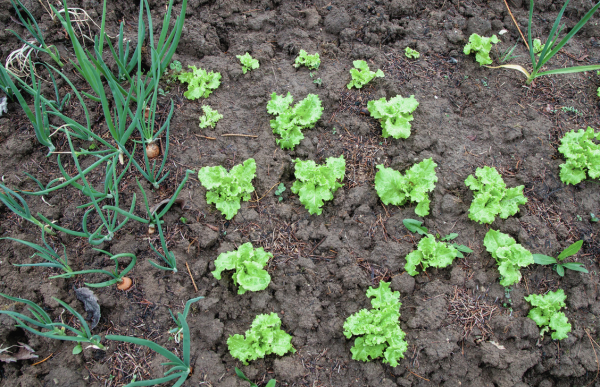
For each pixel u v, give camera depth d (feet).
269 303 3.66
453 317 3.62
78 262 3.65
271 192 3.95
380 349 3.51
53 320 3.51
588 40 4.58
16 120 3.99
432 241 3.69
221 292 3.65
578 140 4.06
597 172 3.92
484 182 3.86
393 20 4.56
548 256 3.77
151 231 3.76
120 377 3.42
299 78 4.30
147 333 3.52
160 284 3.63
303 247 3.81
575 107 4.27
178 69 4.22
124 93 3.82
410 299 3.70
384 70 4.34
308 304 3.64
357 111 4.23
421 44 4.44
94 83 3.57
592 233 3.91
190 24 4.36
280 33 4.49
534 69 4.19
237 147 4.06
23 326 3.18
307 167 3.90
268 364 3.54
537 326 3.63
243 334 3.59
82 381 3.40
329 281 3.71
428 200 3.86
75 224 3.74
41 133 3.62
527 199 3.97
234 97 4.23
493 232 3.79
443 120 4.19
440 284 3.72
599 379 3.60
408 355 3.53
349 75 4.34
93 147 3.96
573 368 3.58
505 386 3.51
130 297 3.59
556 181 4.04
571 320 3.69
